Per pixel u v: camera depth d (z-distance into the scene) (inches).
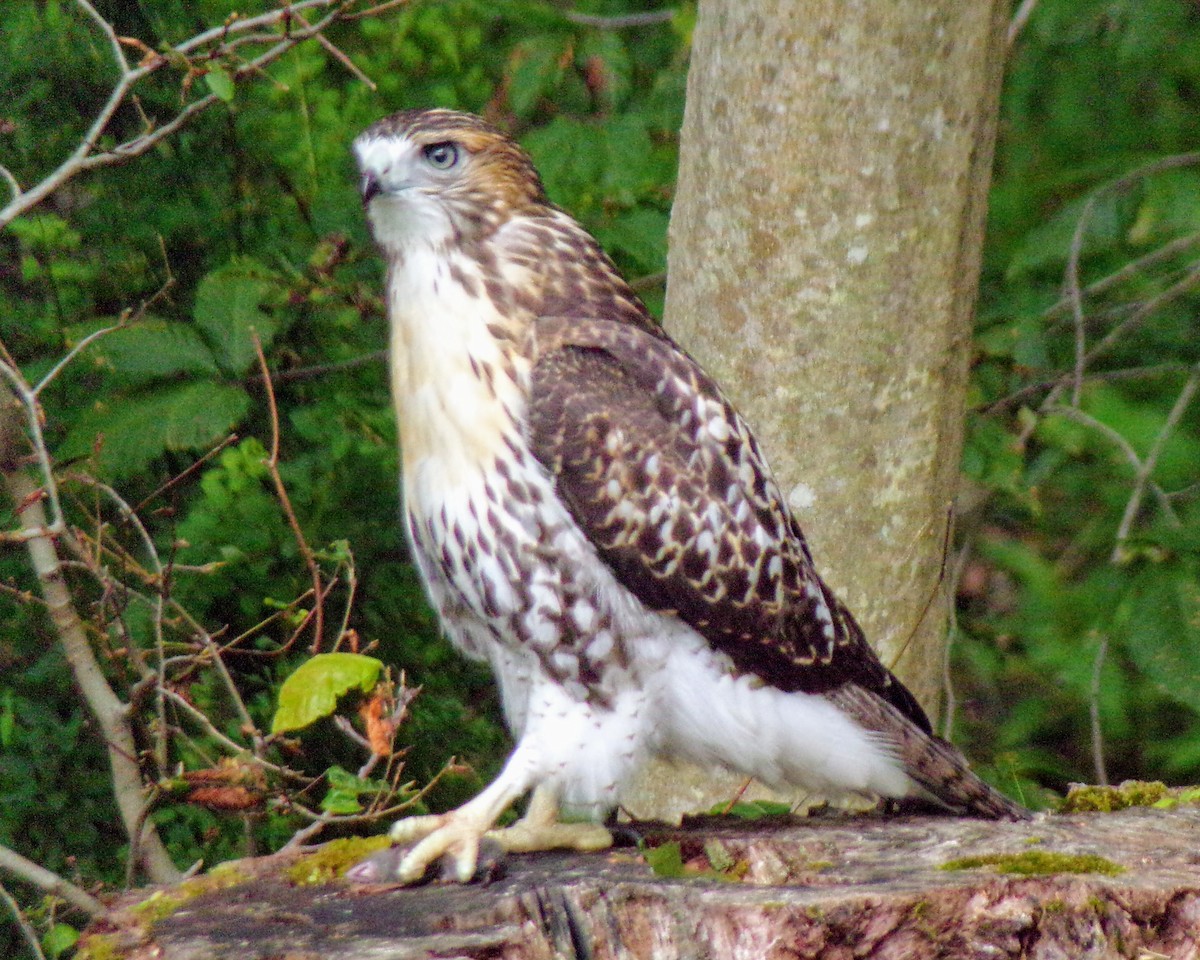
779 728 283.3
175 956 221.8
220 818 396.8
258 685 414.6
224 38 347.9
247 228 426.6
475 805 261.0
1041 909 228.5
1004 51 355.3
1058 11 412.8
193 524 398.6
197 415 362.6
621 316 287.9
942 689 409.4
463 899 240.7
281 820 386.0
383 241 281.3
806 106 340.5
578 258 286.2
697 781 358.6
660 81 450.9
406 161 273.7
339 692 276.5
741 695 280.1
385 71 441.7
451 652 426.3
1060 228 410.3
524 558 269.9
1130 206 412.2
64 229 407.5
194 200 423.8
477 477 269.7
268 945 224.8
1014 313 428.5
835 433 350.3
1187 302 440.1
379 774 408.8
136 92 414.9
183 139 421.4
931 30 339.3
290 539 403.5
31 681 404.8
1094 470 425.7
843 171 342.0
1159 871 240.8
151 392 368.5
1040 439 424.2
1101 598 370.6
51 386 396.8
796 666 281.6
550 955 231.9
